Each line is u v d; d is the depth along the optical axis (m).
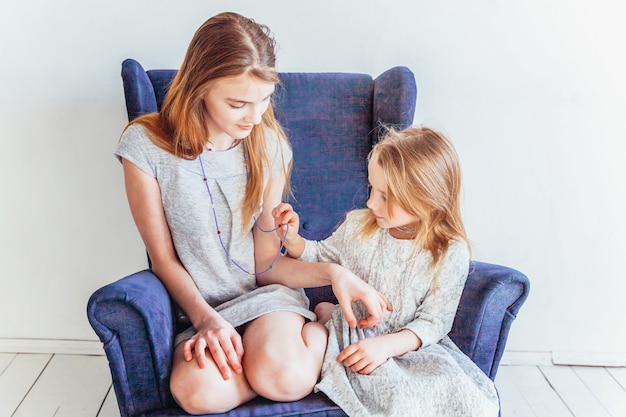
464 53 1.44
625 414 1.39
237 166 1.10
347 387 0.93
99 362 1.57
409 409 0.89
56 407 1.36
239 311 1.06
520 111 1.47
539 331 1.63
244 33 0.95
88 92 1.42
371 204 1.08
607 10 1.39
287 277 1.15
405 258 1.10
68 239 1.54
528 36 1.42
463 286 1.06
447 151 1.09
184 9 1.38
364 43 1.43
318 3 1.40
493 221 1.55
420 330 1.03
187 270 1.11
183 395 0.89
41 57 1.39
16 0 1.35
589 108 1.46
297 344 0.98
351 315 1.03
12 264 1.55
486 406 0.92
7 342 1.61
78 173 1.48
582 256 1.56
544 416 1.38
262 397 0.97
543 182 1.51
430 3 1.40
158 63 1.42
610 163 1.49
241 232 1.13
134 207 1.06
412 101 1.25
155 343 0.90
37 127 1.44
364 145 1.35
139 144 1.04
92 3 1.36
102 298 0.86
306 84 1.33
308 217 1.34
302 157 1.34
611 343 1.62
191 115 1.00
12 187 1.48
